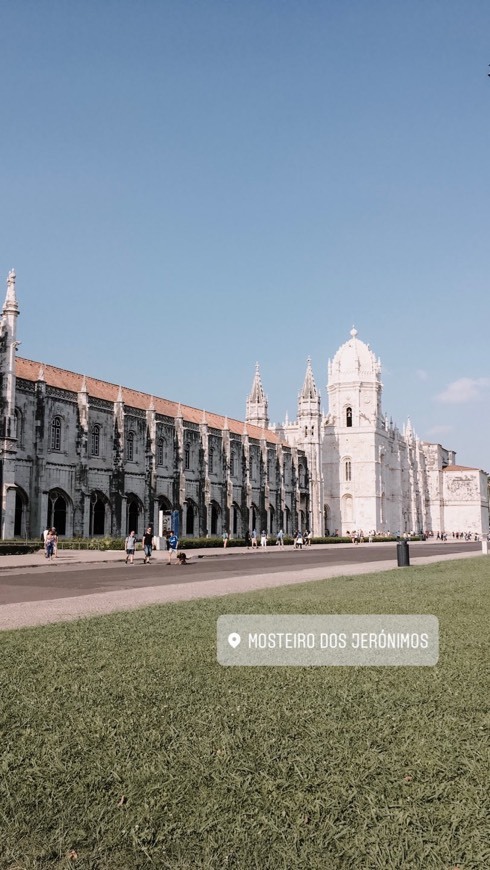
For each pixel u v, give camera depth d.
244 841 6.14
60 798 6.92
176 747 8.03
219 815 6.55
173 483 88.81
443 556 56.25
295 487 121.38
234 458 103.19
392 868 5.73
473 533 176.00
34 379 71.38
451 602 19.88
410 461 164.12
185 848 6.10
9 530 63.41
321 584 26.34
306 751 7.90
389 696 9.95
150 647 13.41
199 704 9.60
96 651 13.03
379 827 6.29
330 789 6.98
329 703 9.61
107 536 77.12
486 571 34.56
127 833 6.32
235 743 8.13
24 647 13.44
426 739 8.24
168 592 25.00
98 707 9.49
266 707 9.45
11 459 64.31
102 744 8.19
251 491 105.50
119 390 79.25
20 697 9.97
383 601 19.81
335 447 141.50
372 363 143.25
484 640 14.13
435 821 6.37
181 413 94.12
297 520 121.38
